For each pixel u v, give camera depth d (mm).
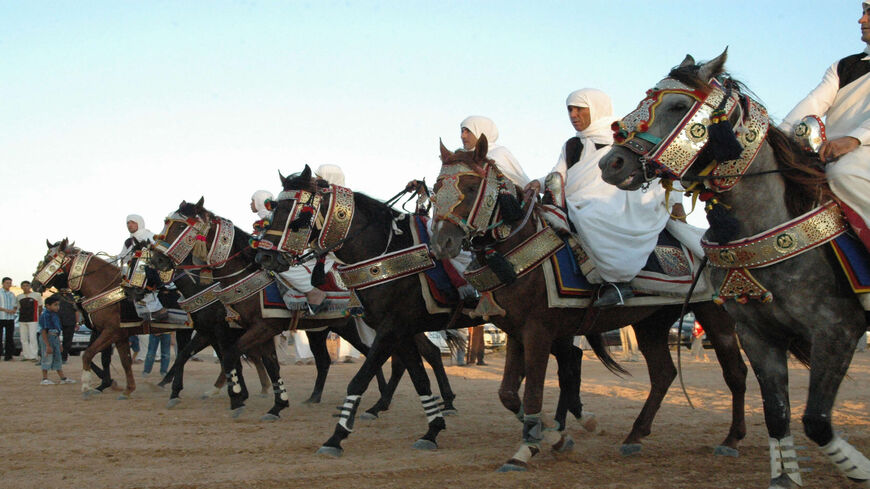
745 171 4809
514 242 6461
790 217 4883
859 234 4684
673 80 4938
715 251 5043
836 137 5438
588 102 7184
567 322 6566
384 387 10844
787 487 4906
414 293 7598
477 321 8273
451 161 6438
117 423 9633
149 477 6207
